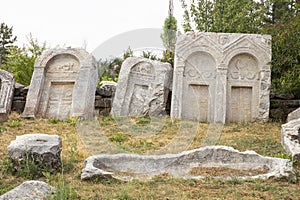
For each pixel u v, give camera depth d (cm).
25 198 504
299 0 1582
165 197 577
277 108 1423
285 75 1393
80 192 587
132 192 597
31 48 1984
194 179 662
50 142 712
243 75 1428
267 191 609
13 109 1350
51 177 664
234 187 624
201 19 2117
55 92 1370
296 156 812
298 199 578
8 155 755
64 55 1394
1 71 1365
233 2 2044
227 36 1435
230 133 1145
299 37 1345
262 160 745
